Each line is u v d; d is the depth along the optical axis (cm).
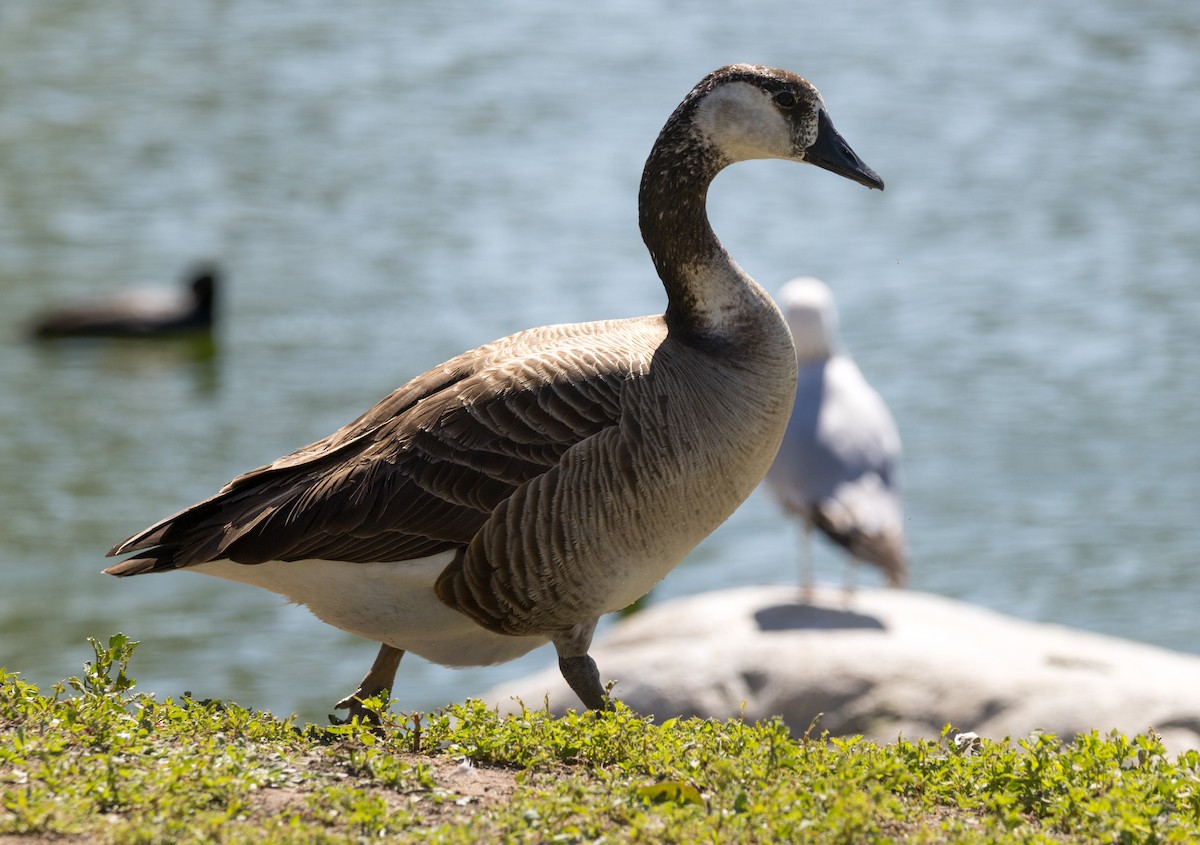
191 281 2781
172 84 4234
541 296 2631
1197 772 732
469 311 2594
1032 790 690
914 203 3192
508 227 3038
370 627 779
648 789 644
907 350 2406
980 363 2353
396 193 3291
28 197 3303
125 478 1995
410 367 2397
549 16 5084
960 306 2589
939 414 2167
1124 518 1853
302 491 759
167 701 721
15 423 2234
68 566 1730
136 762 650
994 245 2912
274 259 2914
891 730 1167
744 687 1225
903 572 1451
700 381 775
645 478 751
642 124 3775
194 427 2192
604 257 2831
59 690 730
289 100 4066
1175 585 1688
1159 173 3391
